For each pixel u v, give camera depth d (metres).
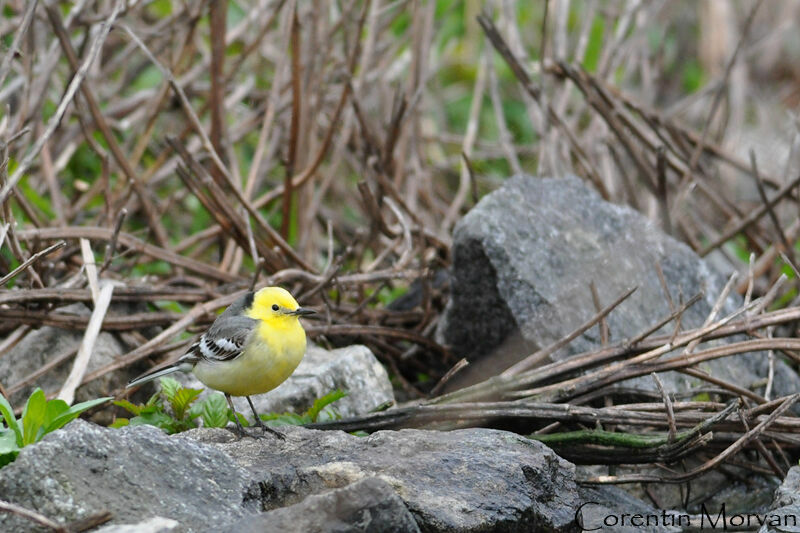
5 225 10.55
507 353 11.75
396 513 7.34
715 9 23.64
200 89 17.39
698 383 11.06
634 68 19.50
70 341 11.54
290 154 14.27
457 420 9.88
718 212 17.14
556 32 16.91
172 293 12.38
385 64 17.33
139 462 7.61
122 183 15.48
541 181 12.68
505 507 8.00
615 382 10.09
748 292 10.73
